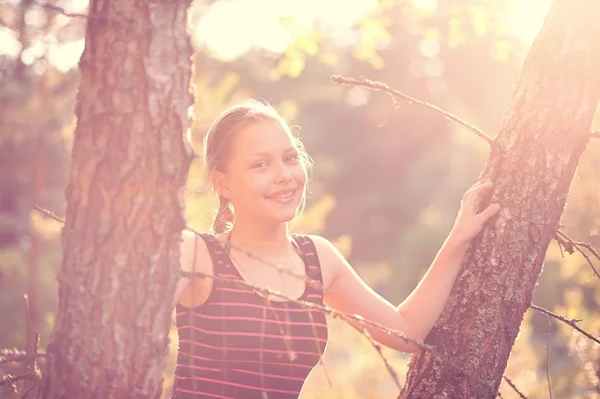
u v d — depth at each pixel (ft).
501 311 7.51
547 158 7.47
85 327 5.58
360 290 8.15
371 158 119.55
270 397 7.43
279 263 7.73
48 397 5.63
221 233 8.35
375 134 120.26
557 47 7.48
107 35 5.54
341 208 117.50
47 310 32.63
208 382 7.34
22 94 29.22
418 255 74.18
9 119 28.48
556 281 36.45
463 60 96.07
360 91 113.09
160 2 5.57
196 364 7.35
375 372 25.36
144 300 5.60
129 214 5.54
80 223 5.60
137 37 5.52
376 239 114.11
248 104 7.90
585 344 13.24
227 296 7.29
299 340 7.47
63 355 5.63
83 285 5.58
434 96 106.73
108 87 5.53
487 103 95.96
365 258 114.01
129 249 5.56
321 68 72.95
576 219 19.47
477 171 85.20
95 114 5.55
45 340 27.40
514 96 7.73
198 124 19.81
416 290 7.83
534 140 7.49
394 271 76.89
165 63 5.58
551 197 7.52
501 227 7.53
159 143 5.55
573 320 7.67
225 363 6.81
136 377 5.62
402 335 5.92
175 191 5.65
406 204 110.01
